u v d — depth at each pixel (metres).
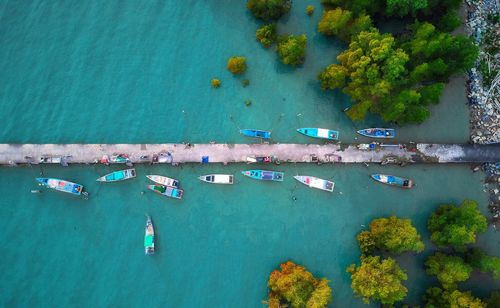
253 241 61.97
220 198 62.38
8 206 61.16
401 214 63.31
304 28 65.56
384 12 62.75
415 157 63.44
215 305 60.56
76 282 60.34
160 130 62.84
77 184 61.22
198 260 61.31
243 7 65.94
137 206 61.72
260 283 61.09
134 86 63.75
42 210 61.28
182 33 65.19
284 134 63.50
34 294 60.00
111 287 60.44
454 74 64.94
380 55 56.94
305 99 64.50
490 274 62.12
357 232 62.69
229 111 63.69
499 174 64.31
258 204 62.56
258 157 61.97
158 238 61.28
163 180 61.78
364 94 59.78
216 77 64.25
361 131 63.78
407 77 59.69
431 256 60.91
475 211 57.81
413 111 59.78
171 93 63.75
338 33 63.12
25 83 63.34
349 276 61.75
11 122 62.41
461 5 66.06
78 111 62.97
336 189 63.28
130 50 64.50
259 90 64.31
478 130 64.94
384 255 62.16
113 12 65.31
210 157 62.12
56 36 64.44
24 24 64.50
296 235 62.34
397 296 56.78
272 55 65.00
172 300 60.50
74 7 65.12
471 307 56.06
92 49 64.31
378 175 63.28
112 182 61.84
